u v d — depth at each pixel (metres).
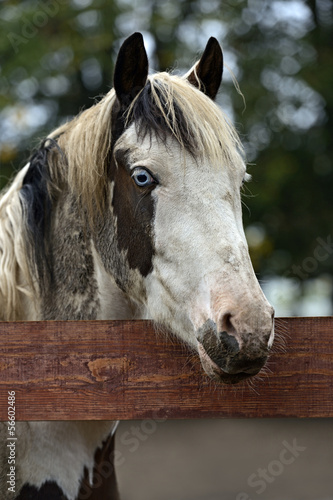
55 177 2.76
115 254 2.52
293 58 11.12
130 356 2.18
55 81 10.45
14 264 2.71
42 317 2.71
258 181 10.73
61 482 2.57
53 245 2.73
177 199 2.24
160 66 10.46
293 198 11.31
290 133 11.15
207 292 2.10
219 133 2.30
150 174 2.29
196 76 2.69
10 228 2.74
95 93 10.66
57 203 2.76
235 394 2.17
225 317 1.99
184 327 2.23
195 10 11.10
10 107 9.92
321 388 2.17
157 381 2.17
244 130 10.41
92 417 2.16
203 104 2.35
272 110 10.77
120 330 2.18
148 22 10.72
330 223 11.25
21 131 9.92
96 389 2.16
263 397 2.18
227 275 2.07
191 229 2.19
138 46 2.46
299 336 2.19
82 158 2.57
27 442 2.53
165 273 2.27
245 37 11.23
